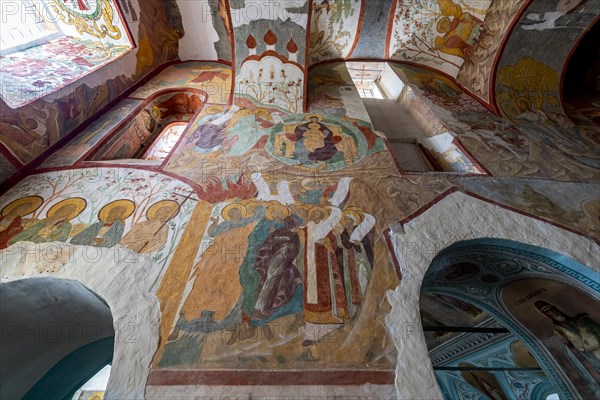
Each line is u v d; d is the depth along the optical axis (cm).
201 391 199
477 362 582
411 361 216
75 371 345
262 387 202
